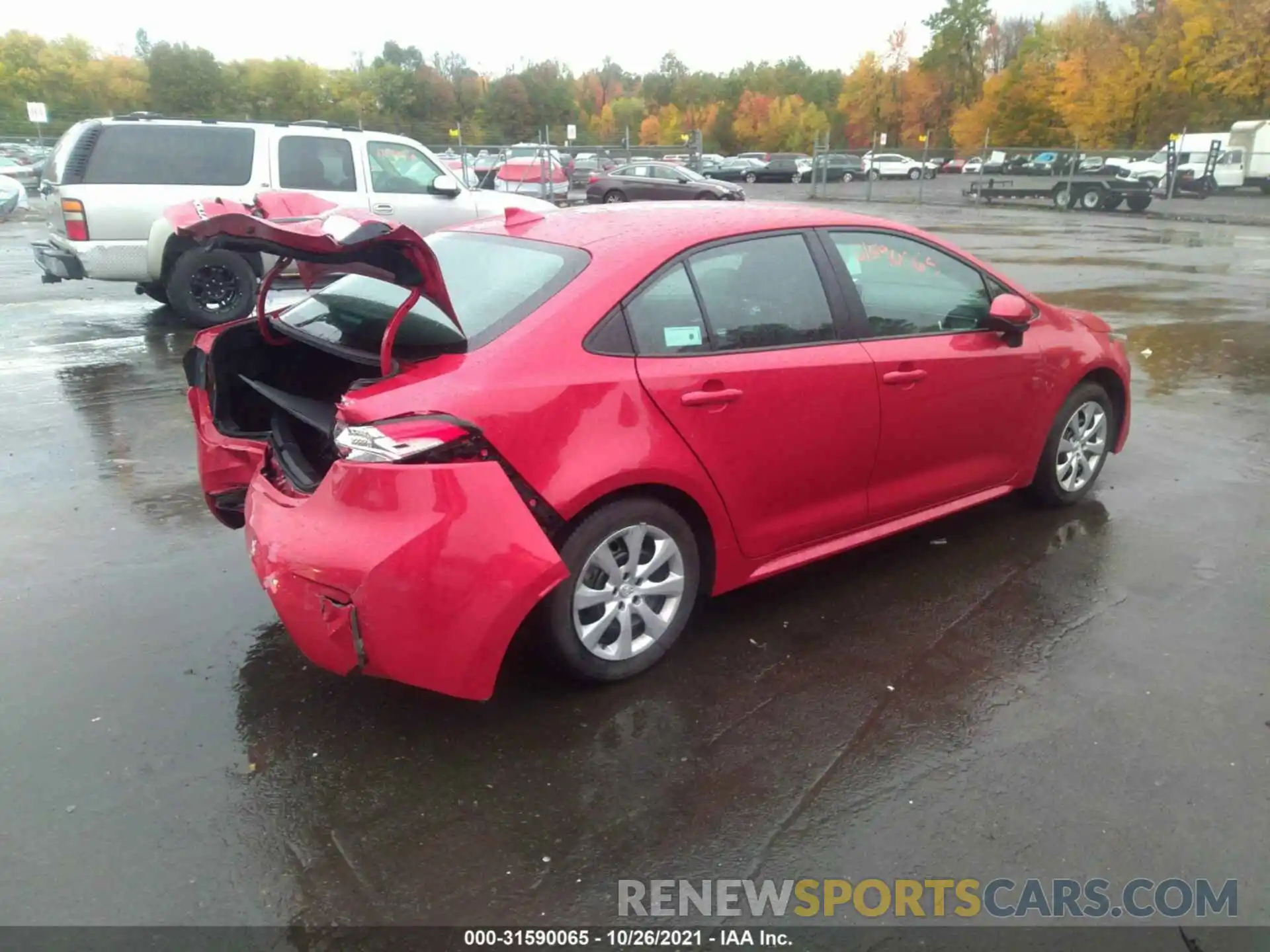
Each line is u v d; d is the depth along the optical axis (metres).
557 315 3.18
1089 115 54.81
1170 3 50.88
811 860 2.65
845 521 4.04
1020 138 64.00
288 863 2.62
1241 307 11.49
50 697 3.37
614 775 2.99
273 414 3.69
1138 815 2.81
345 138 10.45
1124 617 3.98
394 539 2.81
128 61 69.25
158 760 3.04
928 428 4.20
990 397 4.44
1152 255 17.27
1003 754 3.09
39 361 8.35
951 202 33.94
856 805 2.86
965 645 3.76
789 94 95.00
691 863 2.64
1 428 6.45
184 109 69.00
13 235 19.39
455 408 2.88
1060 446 4.96
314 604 2.91
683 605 3.56
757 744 3.15
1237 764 3.03
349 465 2.88
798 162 45.72
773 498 3.73
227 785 2.93
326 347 3.35
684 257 3.50
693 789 2.93
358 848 2.68
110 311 10.88
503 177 26.70
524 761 3.05
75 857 2.63
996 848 2.69
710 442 3.44
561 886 2.56
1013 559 4.52
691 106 93.88
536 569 2.93
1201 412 6.98
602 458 3.13
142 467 5.73
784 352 3.68
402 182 10.83
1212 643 3.76
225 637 3.79
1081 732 3.20
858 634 3.85
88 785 2.92
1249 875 2.59
